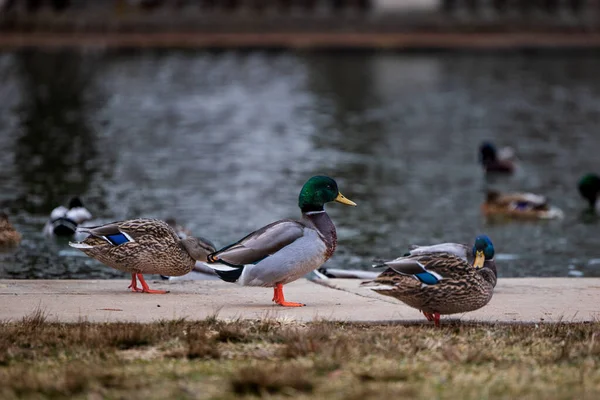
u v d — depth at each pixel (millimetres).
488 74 48375
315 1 70062
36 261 13781
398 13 65000
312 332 7820
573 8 70125
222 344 7691
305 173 23266
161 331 7938
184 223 17141
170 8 67438
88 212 16484
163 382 6496
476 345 7668
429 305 8344
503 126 32656
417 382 6547
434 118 34312
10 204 18500
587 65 52625
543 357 7375
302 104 37938
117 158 24938
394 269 8320
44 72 46688
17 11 63656
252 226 16984
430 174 23641
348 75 47625
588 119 34312
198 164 24297
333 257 14641
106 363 7004
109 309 9016
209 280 11039
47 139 28078
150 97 38969
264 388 6266
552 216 18844
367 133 30734
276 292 9414
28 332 7859
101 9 65438
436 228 17375
